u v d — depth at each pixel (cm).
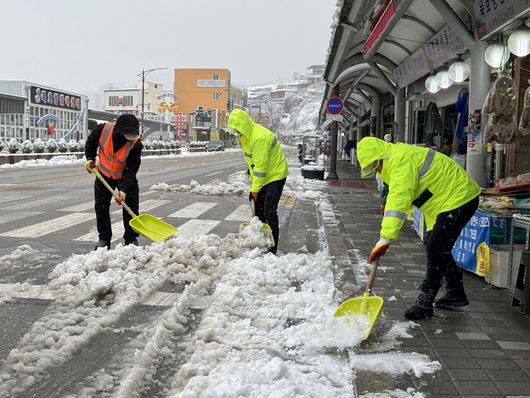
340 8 878
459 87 1216
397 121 1716
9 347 329
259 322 375
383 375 294
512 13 645
